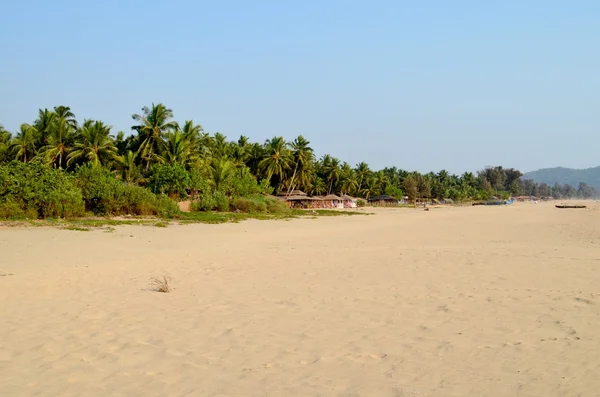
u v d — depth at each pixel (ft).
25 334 22.94
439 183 520.83
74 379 17.63
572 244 68.23
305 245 67.05
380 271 41.70
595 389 16.48
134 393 16.44
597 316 25.86
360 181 391.45
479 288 33.81
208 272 41.50
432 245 67.21
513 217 179.01
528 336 22.70
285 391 16.62
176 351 20.86
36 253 51.55
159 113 184.44
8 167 100.07
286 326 24.72
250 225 116.16
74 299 30.30
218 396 16.22
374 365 19.19
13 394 16.24
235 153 267.80
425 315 26.73
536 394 16.16
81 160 171.53
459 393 16.34
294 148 285.23
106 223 98.07
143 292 32.81
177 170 161.68
